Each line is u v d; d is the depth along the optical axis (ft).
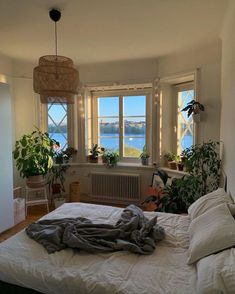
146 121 14.89
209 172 10.37
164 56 12.91
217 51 10.75
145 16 8.36
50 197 14.73
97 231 6.24
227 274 3.84
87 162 15.48
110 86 14.56
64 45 11.26
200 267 4.46
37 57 13.29
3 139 10.32
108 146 15.88
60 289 4.67
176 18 8.55
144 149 14.84
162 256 5.49
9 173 10.72
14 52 12.42
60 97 7.93
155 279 4.63
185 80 12.87
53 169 14.47
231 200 6.86
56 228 6.34
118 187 14.60
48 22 8.79
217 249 4.74
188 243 6.08
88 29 9.43
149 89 14.64
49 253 5.53
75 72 7.75
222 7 7.82
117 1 7.35
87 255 5.53
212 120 11.03
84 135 15.24
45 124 15.35
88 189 15.40
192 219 6.77
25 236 6.38
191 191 10.05
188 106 11.26
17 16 8.30
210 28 9.45
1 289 5.06
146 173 14.26
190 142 12.88
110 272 4.86
